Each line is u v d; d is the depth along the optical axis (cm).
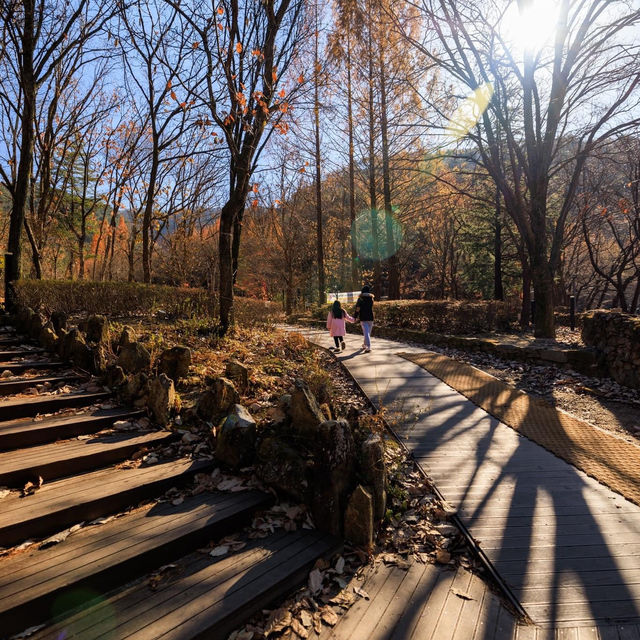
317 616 247
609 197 1773
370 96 1809
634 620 243
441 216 2869
